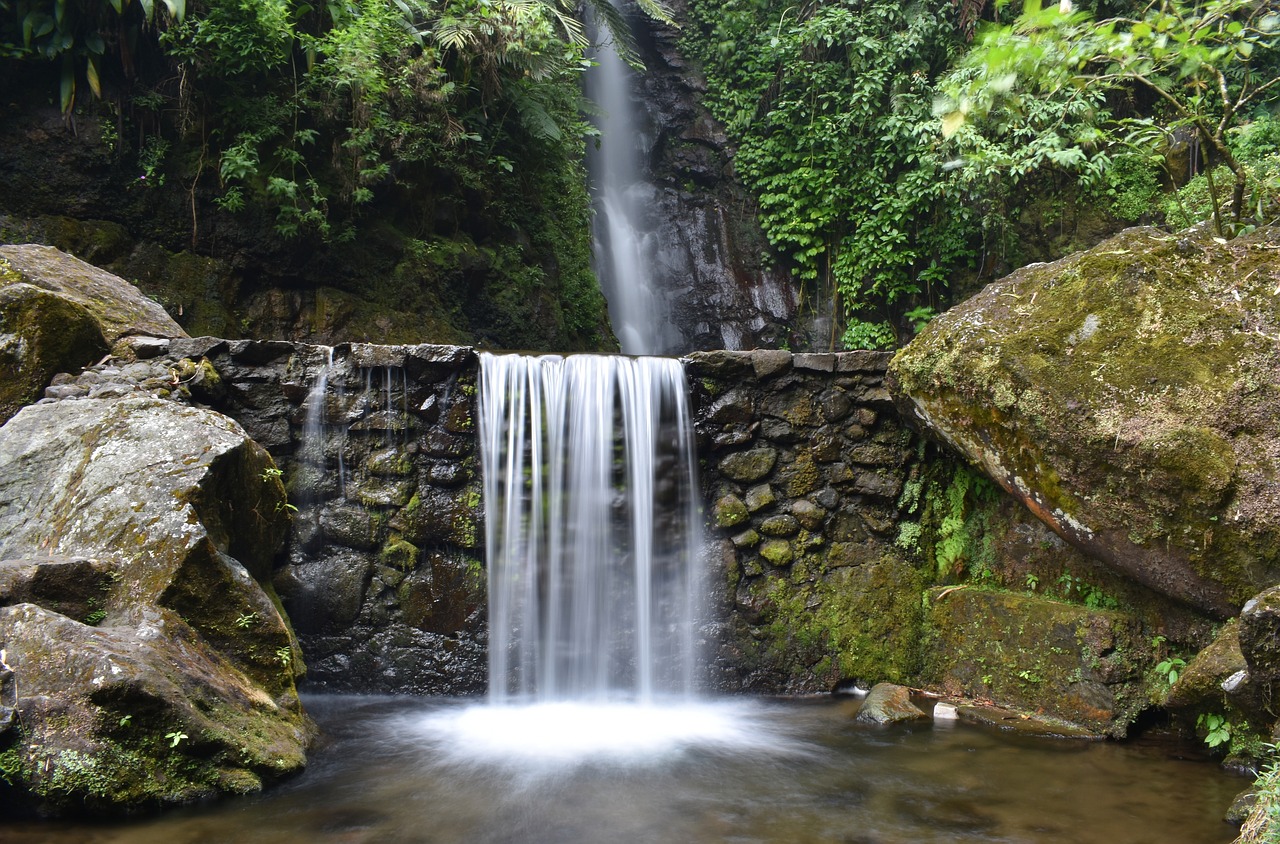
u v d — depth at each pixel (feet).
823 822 11.39
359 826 10.98
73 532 12.74
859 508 18.83
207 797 11.25
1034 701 16.03
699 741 15.03
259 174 23.85
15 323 15.70
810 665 18.24
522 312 28.94
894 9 34.86
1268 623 11.21
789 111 36.96
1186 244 14.88
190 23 22.77
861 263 35.32
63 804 10.34
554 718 16.35
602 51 39.58
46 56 21.27
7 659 10.65
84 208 22.02
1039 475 15.23
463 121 27.96
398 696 17.21
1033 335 15.15
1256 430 13.03
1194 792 12.48
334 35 23.97
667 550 18.16
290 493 17.30
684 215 38.70
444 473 17.53
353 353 17.48
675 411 18.30
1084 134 22.25
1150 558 14.15
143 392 15.20
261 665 13.08
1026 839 10.87
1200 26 17.04
